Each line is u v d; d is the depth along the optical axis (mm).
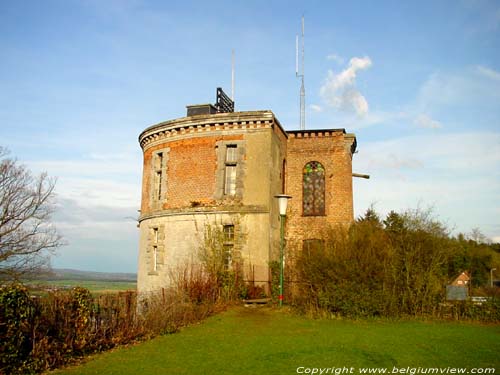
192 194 23938
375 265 16688
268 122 23312
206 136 24188
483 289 18266
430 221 18344
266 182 22875
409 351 11086
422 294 16781
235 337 12867
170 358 10445
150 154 26844
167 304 15172
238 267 21641
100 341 11312
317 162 27312
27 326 9516
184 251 23438
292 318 16172
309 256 18000
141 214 27500
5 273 25516
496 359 10422
